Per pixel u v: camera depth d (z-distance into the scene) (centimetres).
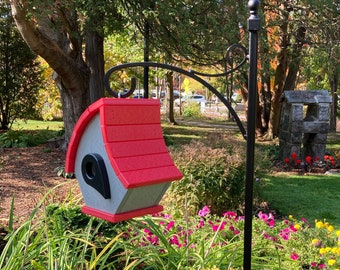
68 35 853
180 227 360
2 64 1336
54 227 296
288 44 1233
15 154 959
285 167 904
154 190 217
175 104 3161
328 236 379
